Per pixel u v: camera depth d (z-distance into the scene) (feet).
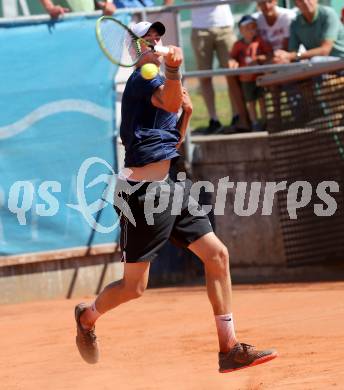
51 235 94.68
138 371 57.98
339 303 79.30
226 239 106.22
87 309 54.95
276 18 106.22
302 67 100.37
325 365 55.57
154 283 102.22
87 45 95.76
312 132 101.81
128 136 50.93
